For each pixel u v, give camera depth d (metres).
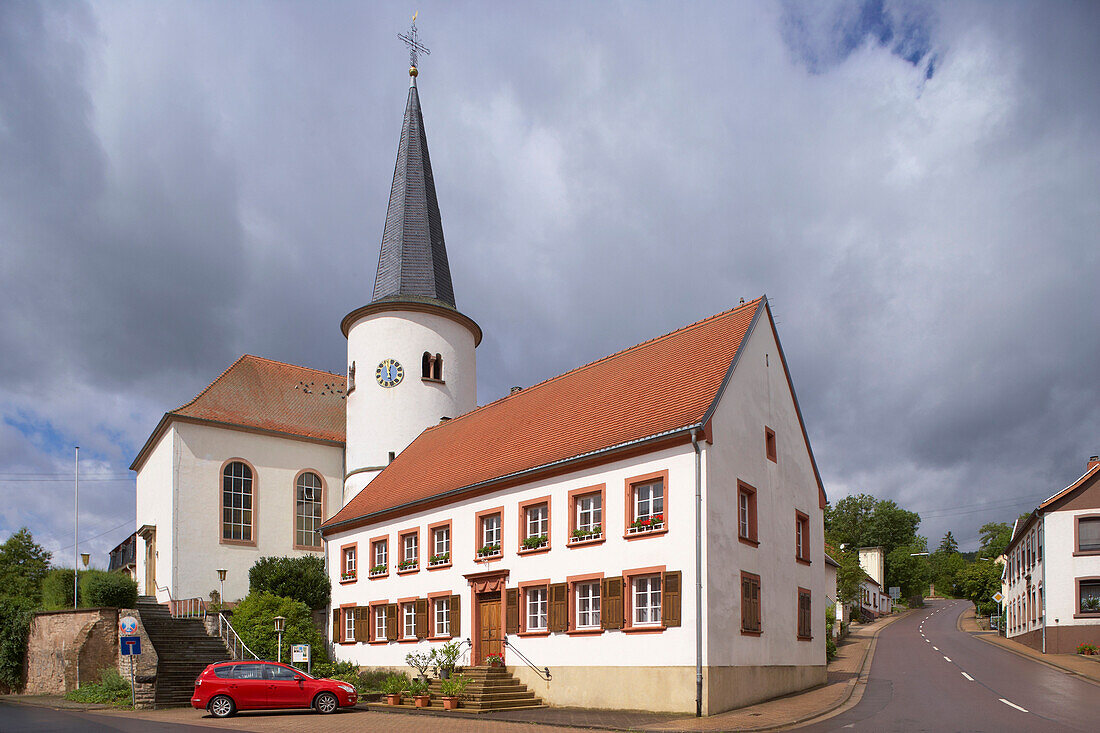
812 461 28.89
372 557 33.50
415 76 46.94
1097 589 38.00
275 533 40.44
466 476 29.70
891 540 104.50
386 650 31.45
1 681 32.16
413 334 40.66
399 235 43.03
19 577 49.75
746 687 22.33
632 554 22.86
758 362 25.88
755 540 24.00
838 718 19.28
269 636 31.45
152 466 41.59
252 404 42.06
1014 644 44.12
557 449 26.50
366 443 39.75
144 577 40.12
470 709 23.38
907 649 40.84
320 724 20.58
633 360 28.81
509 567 26.41
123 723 20.97
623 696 22.33
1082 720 17.89
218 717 22.70
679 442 22.30
